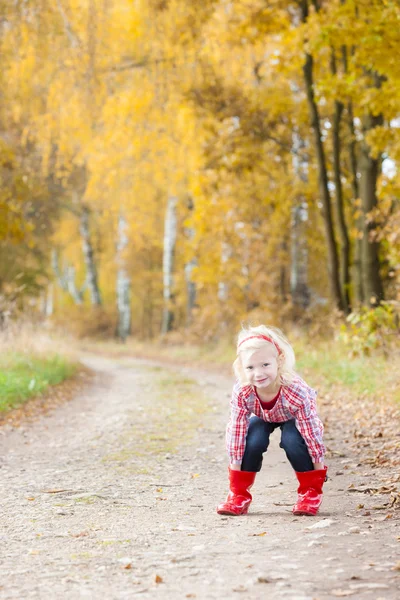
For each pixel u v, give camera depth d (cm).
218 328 2688
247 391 524
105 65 1958
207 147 2067
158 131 2205
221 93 2041
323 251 2697
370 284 1761
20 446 915
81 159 2378
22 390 1373
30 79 1873
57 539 474
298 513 521
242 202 2427
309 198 2291
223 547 436
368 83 1498
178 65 2025
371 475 656
